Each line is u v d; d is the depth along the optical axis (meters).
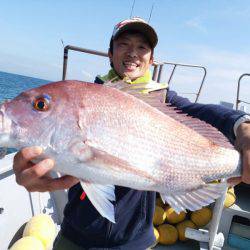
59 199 1.69
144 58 1.10
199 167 0.78
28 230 1.34
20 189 1.49
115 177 0.71
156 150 0.74
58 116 0.69
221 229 1.73
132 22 1.05
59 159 0.69
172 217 1.73
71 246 1.06
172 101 1.00
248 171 0.76
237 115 0.82
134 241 1.02
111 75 1.13
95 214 1.00
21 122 0.68
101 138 0.70
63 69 1.79
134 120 0.73
